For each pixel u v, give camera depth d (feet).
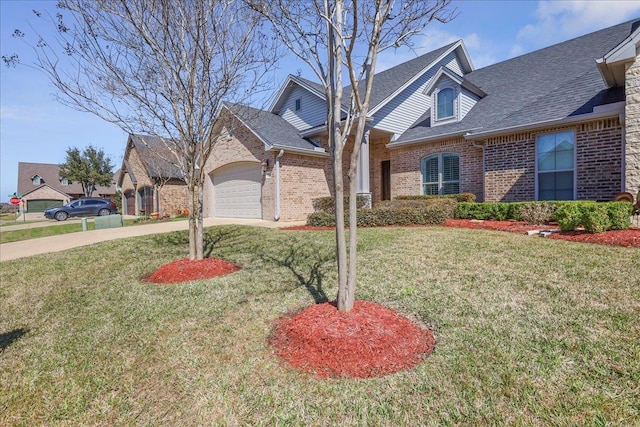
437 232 27.78
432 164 46.98
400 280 16.42
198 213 22.11
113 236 39.09
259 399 8.36
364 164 47.11
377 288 15.56
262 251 25.88
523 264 17.37
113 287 18.93
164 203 73.46
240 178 52.37
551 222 29.09
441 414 7.47
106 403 8.54
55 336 12.76
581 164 31.50
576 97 33.60
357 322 10.97
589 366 8.73
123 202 98.22
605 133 30.07
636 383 7.97
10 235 49.70
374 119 47.98
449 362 9.39
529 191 34.96
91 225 60.90
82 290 18.78
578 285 14.10
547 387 8.05
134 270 22.75
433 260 19.31
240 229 38.14
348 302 11.64
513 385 8.21
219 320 13.29
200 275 19.67
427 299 13.93
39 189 124.36
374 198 55.52
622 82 30.35
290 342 10.89
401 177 50.55
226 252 26.55
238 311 14.10
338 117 11.19
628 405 7.32
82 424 7.85
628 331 10.27
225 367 9.86
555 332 10.57
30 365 10.62
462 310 12.69
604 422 6.90
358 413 7.68
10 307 16.62
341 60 11.08
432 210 33.78
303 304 14.40
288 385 8.85
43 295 18.35
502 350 9.76
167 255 27.30
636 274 14.67
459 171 43.62
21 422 8.01
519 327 11.07
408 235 26.89
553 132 33.17
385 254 21.35
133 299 16.51
